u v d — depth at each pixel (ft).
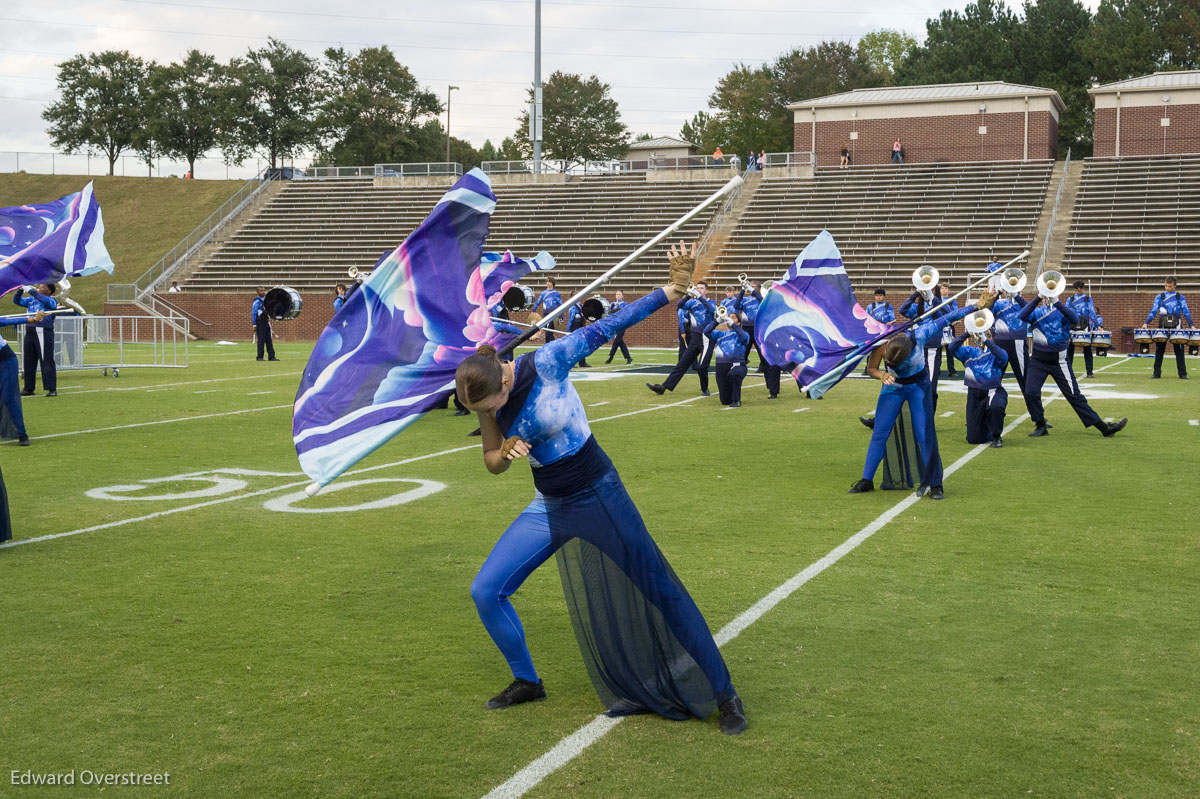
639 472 33.12
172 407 52.80
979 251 118.62
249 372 77.30
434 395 16.75
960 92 155.74
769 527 25.12
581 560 13.89
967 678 15.14
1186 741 12.98
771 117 257.55
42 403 54.60
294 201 157.17
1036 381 40.98
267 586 20.22
